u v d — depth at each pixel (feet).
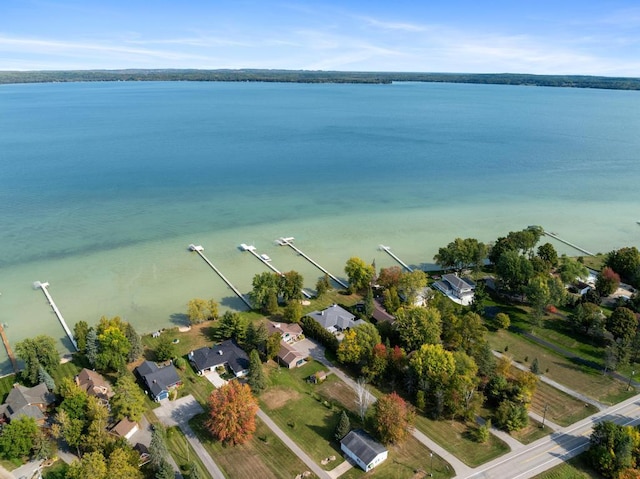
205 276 476.54
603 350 353.10
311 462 248.32
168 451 252.83
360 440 252.42
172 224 604.90
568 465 247.29
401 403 265.34
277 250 538.47
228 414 253.44
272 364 331.57
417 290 403.54
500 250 471.21
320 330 356.79
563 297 398.42
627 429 248.93
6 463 244.22
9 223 595.06
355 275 430.61
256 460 248.93
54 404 284.61
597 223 634.84
